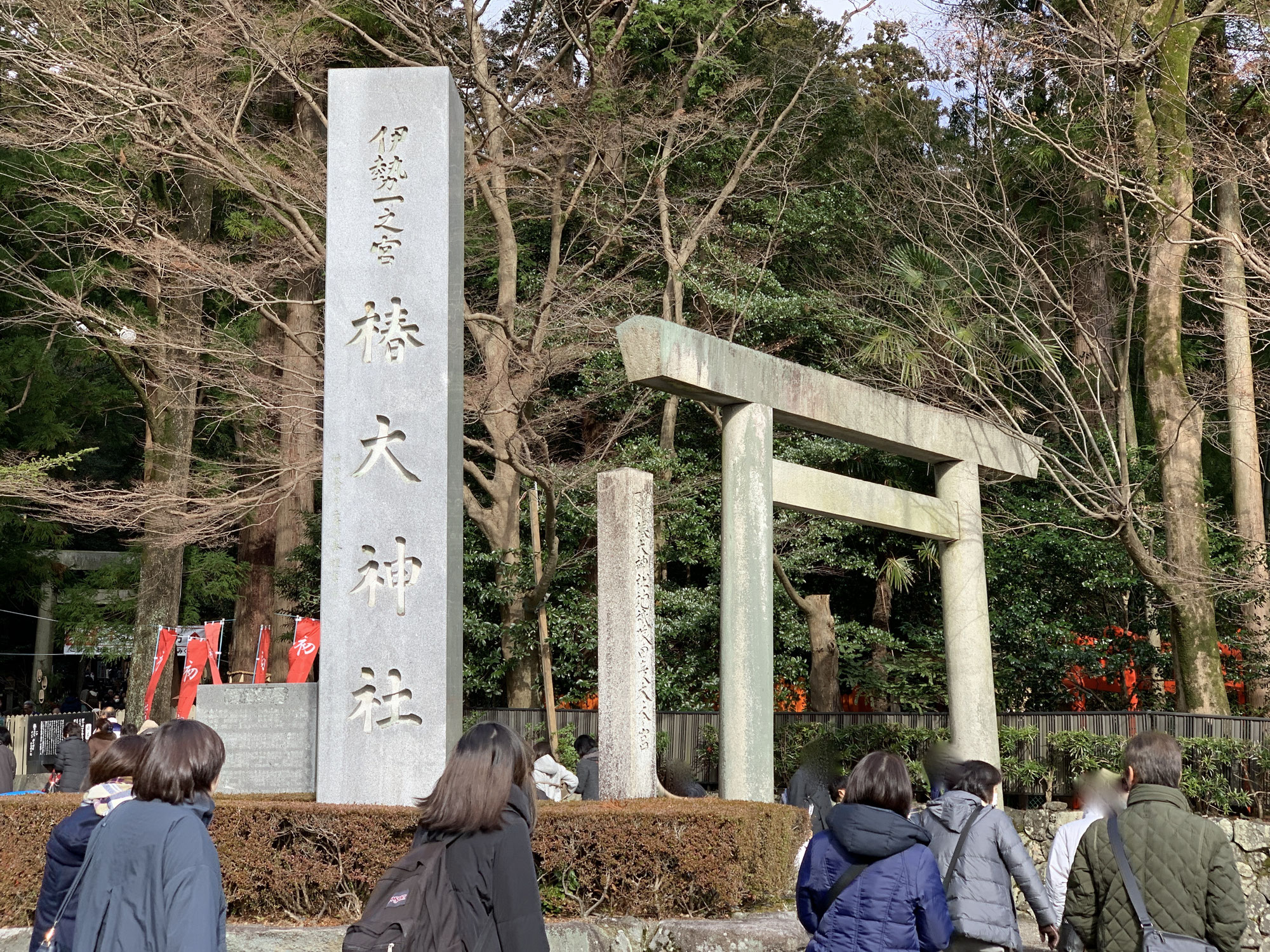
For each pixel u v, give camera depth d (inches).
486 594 679.1
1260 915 371.9
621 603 359.3
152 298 671.1
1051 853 219.3
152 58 522.6
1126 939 149.6
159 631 655.8
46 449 788.6
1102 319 693.9
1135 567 567.5
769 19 899.4
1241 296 449.4
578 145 685.3
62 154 704.4
